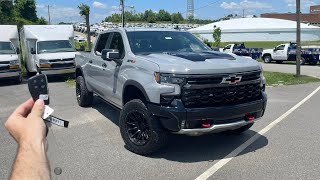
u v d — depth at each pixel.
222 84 5.01
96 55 7.49
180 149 5.69
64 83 14.56
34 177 0.97
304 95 11.91
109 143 6.00
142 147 5.27
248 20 82.31
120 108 6.32
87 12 31.59
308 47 31.16
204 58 5.36
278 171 4.74
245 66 5.25
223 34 79.19
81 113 8.33
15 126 1.10
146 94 5.10
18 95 11.83
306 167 4.88
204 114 4.83
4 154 5.50
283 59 32.84
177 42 6.58
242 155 5.40
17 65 14.95
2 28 17.27
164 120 4.89
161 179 4.50
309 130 6.90
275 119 7.89
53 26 17.86
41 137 1.07
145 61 5.34
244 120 5.30
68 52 16.31
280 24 79.88
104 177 4.57
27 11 71.19
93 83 7.79
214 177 4.55
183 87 4.84
